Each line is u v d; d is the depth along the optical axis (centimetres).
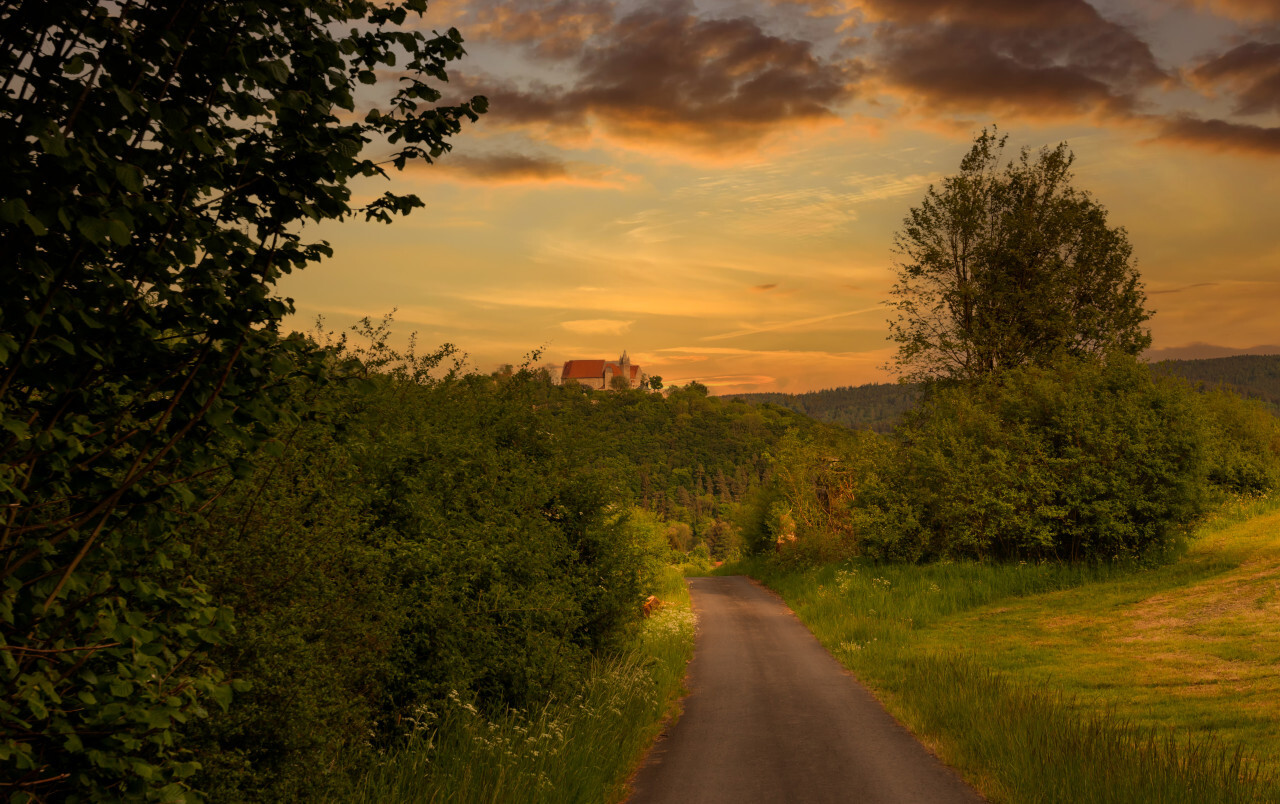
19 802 297
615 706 1202
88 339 310
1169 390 2745
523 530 1169
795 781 952
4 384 282
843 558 3516
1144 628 1909
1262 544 2545
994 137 3841
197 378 331
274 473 588
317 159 347
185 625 335
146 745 345
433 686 877
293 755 573
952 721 1154
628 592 1509
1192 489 2566
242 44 327
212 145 322
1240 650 1591
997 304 3669
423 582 893
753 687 1589
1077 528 2691
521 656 1052
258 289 337
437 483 995
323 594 658
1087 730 1002
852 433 3894
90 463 319
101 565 329
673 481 12000
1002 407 3117
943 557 2917
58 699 283
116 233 276
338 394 674
